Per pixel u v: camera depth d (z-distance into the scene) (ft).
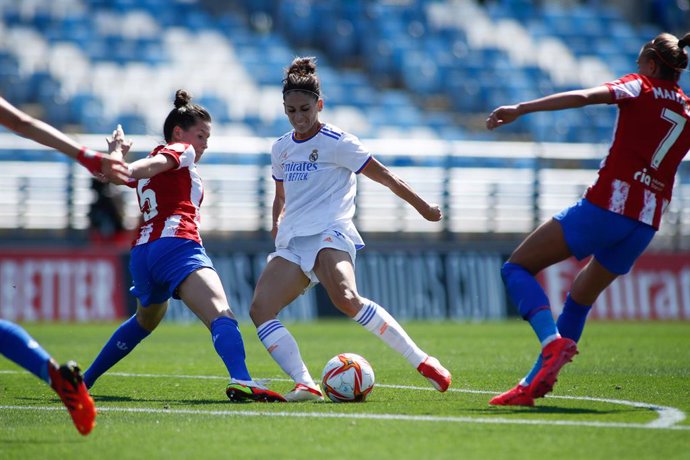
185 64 314.55
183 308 214.69
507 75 336.29
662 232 253.85
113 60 309.22
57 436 58.39
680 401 74.95
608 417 64.85
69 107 283.18
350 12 355.15
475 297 229.04
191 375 100.83
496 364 112.27
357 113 308.40
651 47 69.92
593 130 312.50
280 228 79.56
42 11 323.57
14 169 237.45
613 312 228.02
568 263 231.71
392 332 76.95
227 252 217.77
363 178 249.34
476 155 248.11
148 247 77.15
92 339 157.38
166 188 77.36
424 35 351.05
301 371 75.82
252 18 361.10
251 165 249.34
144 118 283.38
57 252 208.23
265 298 77.61
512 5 374.63
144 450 53.52
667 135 68.59
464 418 63.98
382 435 57.31
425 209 79.05
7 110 57.47
